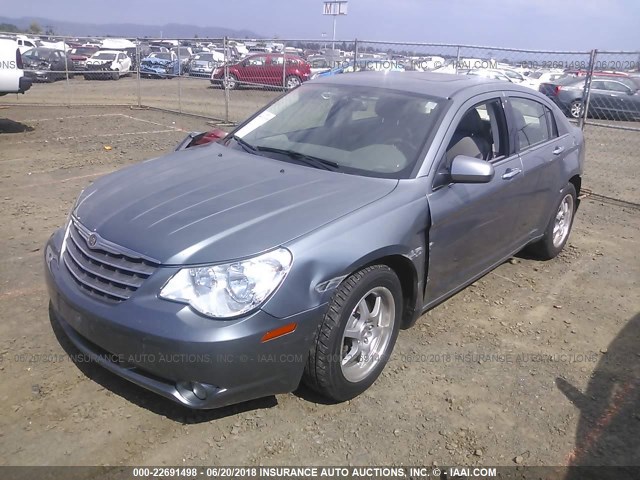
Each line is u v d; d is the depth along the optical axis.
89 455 2.79
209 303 2.67
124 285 2.84
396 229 3.26
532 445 3.03
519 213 4.63
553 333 4.22
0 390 3.21
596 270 5.50
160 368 2.71
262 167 3.76
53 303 3.30
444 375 3.60
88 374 3.39
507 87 4.68
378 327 3.38
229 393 2.74
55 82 23.36
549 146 5.04
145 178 3.65
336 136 4.01
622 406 3.38
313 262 2.86
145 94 19.89
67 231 3.45
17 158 9.02
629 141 14.31
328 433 3.03
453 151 3.87
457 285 4.11
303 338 2.88
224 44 14.00
